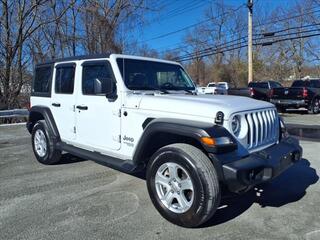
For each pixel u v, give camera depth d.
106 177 5.65
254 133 4.02
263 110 4.26
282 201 4.55
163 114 4.10
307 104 17.72
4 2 17.28
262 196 4.72
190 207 3.64
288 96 18.16
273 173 3.85
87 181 5.45
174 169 3.79
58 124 5.98
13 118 13.84
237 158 3.66
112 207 4.36
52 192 4.94
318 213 4.16
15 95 17.53
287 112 19.14
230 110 3.72
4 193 4.90
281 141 4.58
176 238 3.55
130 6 22.05
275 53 53.16
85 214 4.15
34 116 6.73
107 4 21.88
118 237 3.57
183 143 3.92
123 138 4.62
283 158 4.07
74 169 6.16
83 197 4.72
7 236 3.60
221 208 4.31
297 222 3.91
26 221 3.96
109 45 22.00
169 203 3.88
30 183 5.36
